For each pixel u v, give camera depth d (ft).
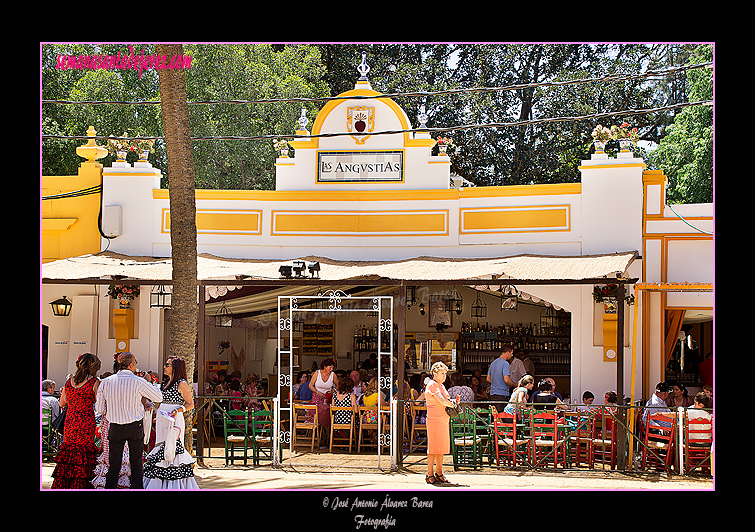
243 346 58.59
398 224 48.39
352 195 48.83
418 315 56.24
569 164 78.84
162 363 48.11
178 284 34.27
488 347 55.11
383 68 84.48
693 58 65.05
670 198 70.38
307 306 52.70
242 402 44.60
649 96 77.71
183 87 34.94
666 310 44.42
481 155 81.10
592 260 42.06
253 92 73.92
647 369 43.39
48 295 49.01
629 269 44.27
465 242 47.52
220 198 49.49
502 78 82.28
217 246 49.26
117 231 49.14
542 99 80.33
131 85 77.66
